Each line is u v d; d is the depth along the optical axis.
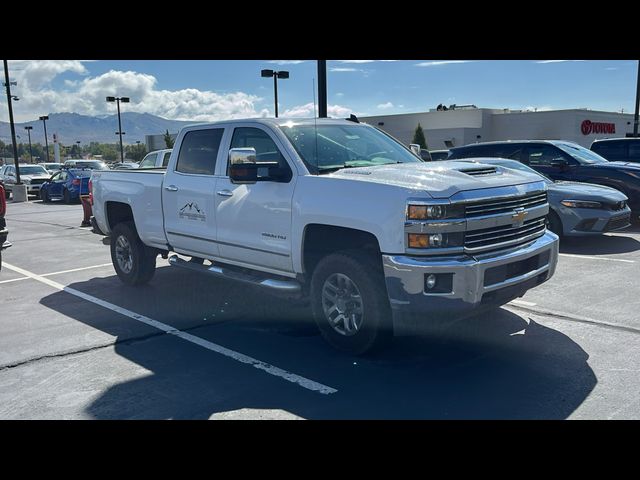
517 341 5.48
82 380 4.84
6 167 33.19
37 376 4.95
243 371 4.95
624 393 4.34
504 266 4.84
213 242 6.38
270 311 6.74
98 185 8.26
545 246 5.32
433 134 50.81
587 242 10.45
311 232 5.37
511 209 4.98
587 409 4.11
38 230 15.16
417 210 4.52
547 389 4.44
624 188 11.52
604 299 6.77
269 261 5.78
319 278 5.30
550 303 6.64
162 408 4.28
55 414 4.23
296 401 4.34
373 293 4.92
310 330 6.04
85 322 6.46
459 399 4.31
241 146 6.16
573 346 5.32
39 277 8.97
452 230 4.54
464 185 4.66
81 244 12.41
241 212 5.94
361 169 5.32
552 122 46.69
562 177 12.13
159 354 5.41
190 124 6.82
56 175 25.81
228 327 6.19
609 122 49.00
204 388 4.62
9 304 7.34
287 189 5.48
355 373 4.85
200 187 6.46
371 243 5.05
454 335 5.66
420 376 4.75
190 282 8.22
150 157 16.73
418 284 4.55
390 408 4.19
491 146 13.25
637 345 5.32
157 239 7.28
